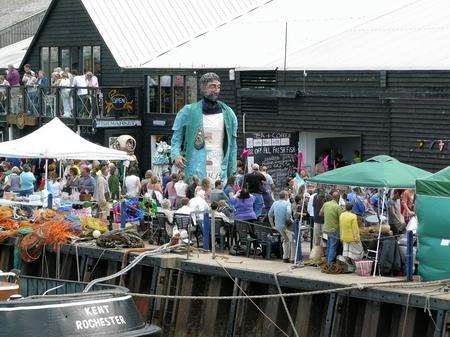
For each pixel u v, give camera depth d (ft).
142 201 111.65
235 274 93.25
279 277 89.92
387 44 142.82
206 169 115.24
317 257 94.73
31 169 139.64
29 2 239.30
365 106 135.33
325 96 139.23
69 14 174.29
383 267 89.25
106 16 171.53
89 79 160.25
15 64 190.19
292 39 157.89
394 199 96.58
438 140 128.36
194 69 155.94
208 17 177.58
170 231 105.60
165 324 98.58
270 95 144.05
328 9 166.71
